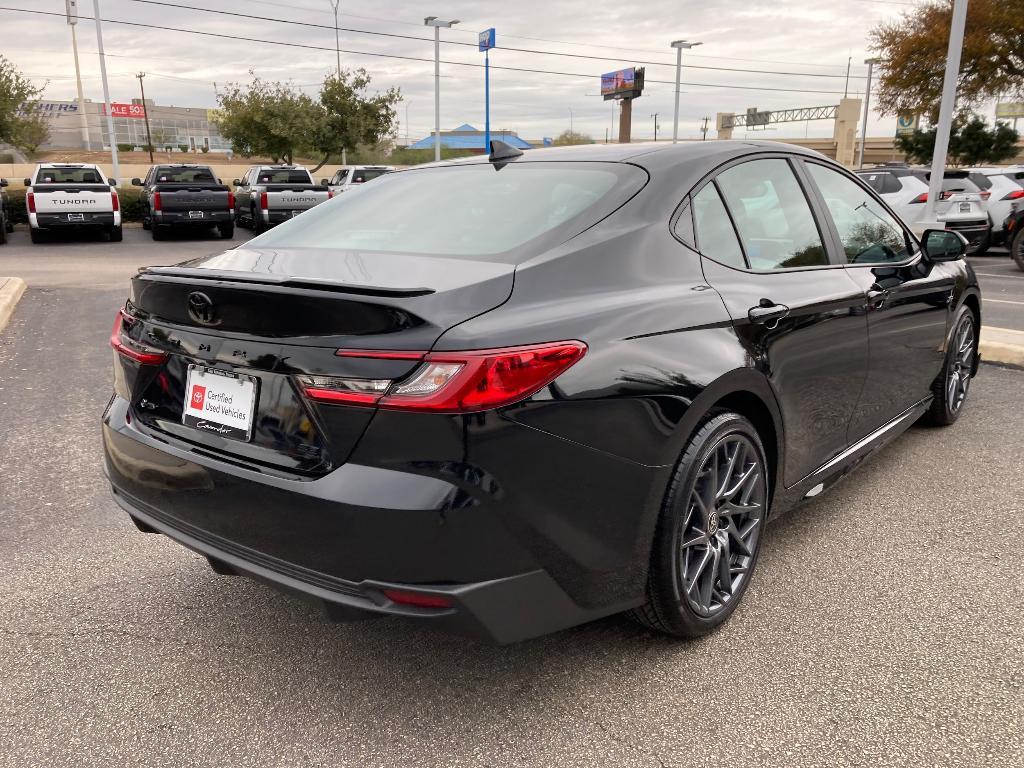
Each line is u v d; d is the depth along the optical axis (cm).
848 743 214
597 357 210
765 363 265
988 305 904
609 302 224
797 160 328
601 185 263
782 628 270
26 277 1177
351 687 241
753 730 220
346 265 232
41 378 600
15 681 244
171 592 297
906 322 373
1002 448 443
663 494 231
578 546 212
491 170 299
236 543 219
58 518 359
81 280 1146
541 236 238
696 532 251
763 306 268
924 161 3831
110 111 2916
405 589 194
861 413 344
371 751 214
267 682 244
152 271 247
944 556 321
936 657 253
